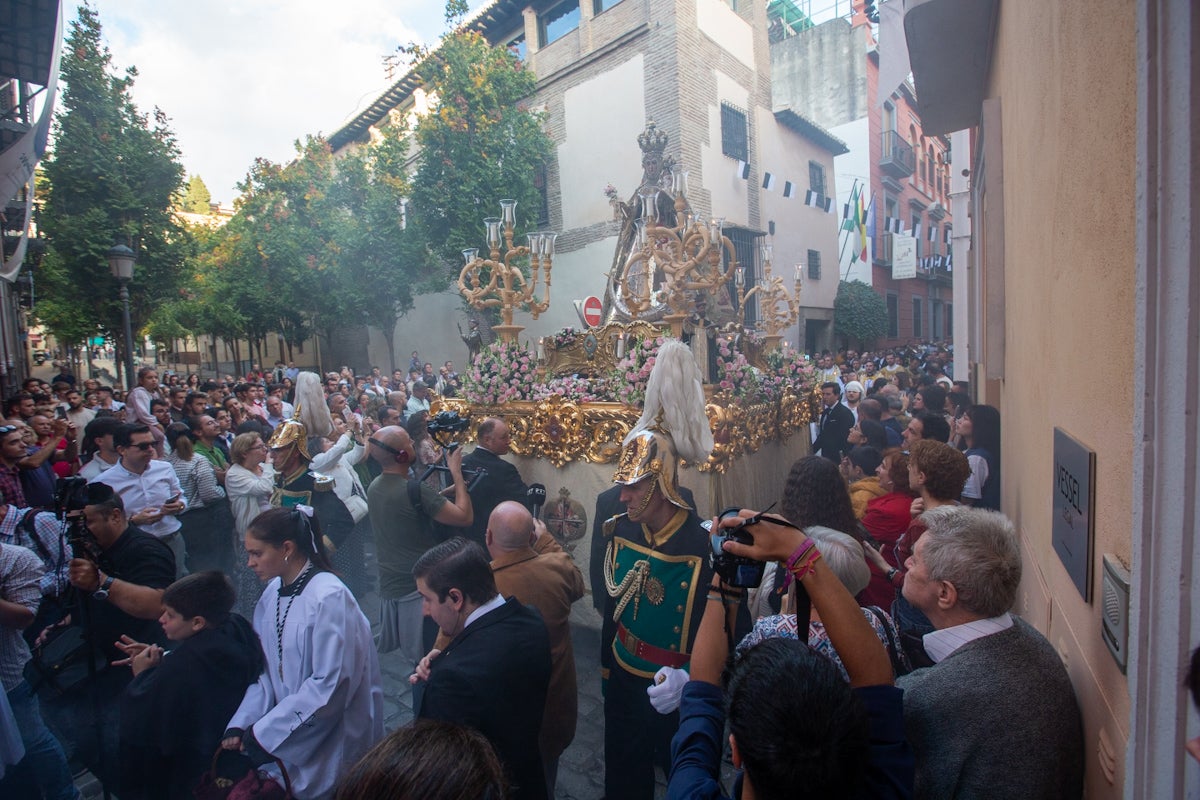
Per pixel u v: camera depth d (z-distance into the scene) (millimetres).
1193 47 1066
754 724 1151
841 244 23969
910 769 1340
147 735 2541
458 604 2408
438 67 17516
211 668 2566
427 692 2277
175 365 44375
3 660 2852
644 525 3031
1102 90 1563
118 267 11461
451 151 17344
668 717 2844
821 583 1446
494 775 1288
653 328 5309
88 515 3098
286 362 32812
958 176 8398
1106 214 1535
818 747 1101
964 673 1740
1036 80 2570
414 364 21125
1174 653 1142
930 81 5293
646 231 5836
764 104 18594
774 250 18953
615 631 3078
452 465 4238
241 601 5285
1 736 2652
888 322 25547
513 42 20094
